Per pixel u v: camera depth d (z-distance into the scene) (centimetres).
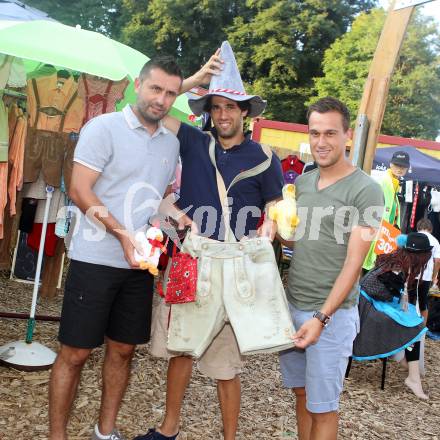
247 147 320
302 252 302
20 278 646
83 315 298
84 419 378
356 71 2670
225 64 323
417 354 551
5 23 413
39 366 430
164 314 340
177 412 345
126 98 555
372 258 670
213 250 305
